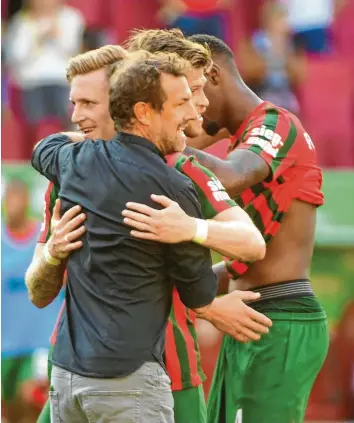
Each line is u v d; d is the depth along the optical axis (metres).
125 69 8.96
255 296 10.27
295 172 11.37
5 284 20.83
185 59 9.35
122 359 8.72
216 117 11.65
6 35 25.20
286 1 26.84
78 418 9.02
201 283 9.05
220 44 11.67
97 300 8.86
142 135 9.05
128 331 8.76
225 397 11.64
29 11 25.08
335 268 23.78
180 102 8.98
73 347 8.90
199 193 9.31
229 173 10.65
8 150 24.81
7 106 24.98
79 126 9.92
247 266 11.46
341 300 23.73
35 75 24.67
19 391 21.00
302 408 11.45
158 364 8.91
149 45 10.13
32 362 20.97
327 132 26.36
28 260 21.06
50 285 9.80
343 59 27.12
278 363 11.29
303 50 27.06
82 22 25.25
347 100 26.58
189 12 26.09
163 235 8.74
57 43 24.75
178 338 10.50
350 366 23.59
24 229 21.16
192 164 9.34
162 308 9.02
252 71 25.56
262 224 11.30
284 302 11.35
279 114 11.41
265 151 11.02
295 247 11.47
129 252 8.81
